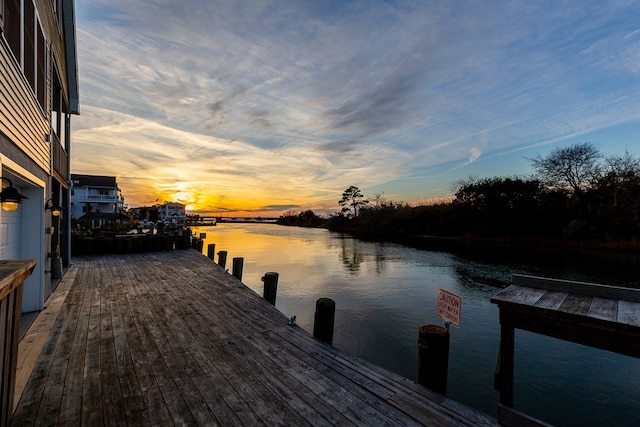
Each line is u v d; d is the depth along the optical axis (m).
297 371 3.09
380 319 7.82
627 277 12.67
